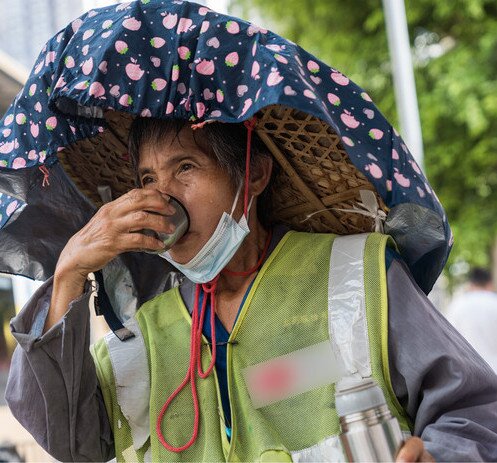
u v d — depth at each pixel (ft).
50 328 7.13
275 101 6.03
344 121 6.72
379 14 42.34
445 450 6.33
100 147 8.30
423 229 7.45
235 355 7.40
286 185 8.24
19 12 24.40
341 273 7.36
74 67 6.82
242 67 6.56
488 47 39.32
